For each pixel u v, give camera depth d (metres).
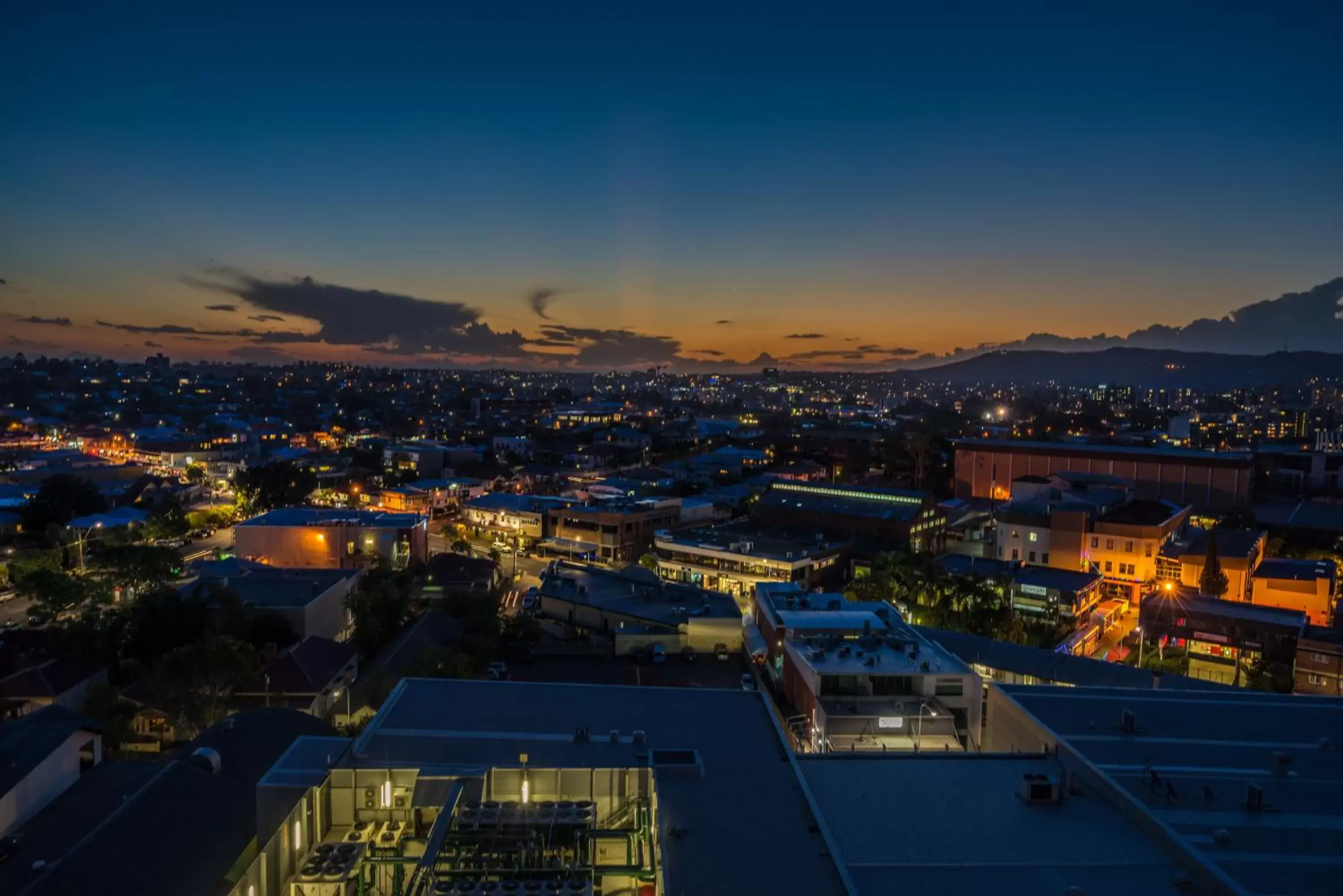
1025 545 120.12
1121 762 40.50
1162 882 30.16
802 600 74.69
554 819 27.59
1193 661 82.12
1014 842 32.59
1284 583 100.50
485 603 82.38
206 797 39.47
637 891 27.27
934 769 39.22
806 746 57.06
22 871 42.78
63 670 72.31
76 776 54.69
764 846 29.73
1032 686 50.25
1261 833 33.97
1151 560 110.00
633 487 182.25
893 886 29.41
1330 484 193.50
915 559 96.19
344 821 32.09
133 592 99.38
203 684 65.56
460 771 32.91
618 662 70.25
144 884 33.19
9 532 142.00
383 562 111.50
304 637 84.81
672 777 34.56
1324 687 76.00
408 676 62.50
